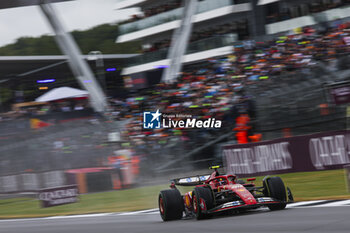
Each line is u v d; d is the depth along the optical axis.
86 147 45.91
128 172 40.69
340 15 57.53
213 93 49.97
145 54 80.38
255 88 45.06
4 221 30.03
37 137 48.66
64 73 83.56
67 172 40.94
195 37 79.12
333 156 29.83
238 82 49.66
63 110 66.50
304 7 63.84
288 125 40.09
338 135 29.45
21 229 22.86
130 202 31.81
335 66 39.72
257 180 32.84
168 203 18.75
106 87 85.69
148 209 27.09
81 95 67.88
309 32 50.28
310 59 46.19
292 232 12.21
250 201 16.44
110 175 40.69
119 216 24.89
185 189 36.09
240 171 35.62
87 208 31.25
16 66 83.06
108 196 36.78
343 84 36.03
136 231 16.72
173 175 42.44
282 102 40.38
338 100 36.28
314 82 38.91
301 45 48.53
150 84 83.31
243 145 35.25
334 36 46.38
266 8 70.62
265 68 49.22
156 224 18.30
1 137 49.31
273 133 41.09
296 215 15.65
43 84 81.31
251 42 55.03
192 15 63.47
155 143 43.41
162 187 38.47
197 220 17.80
